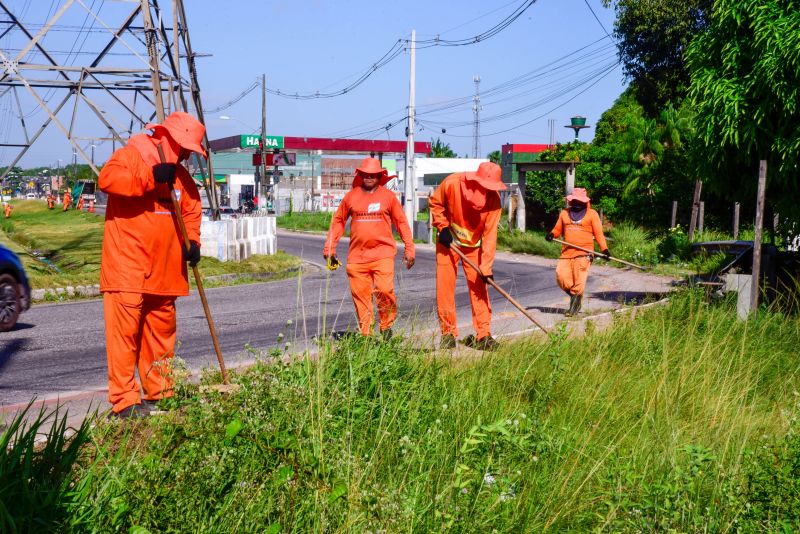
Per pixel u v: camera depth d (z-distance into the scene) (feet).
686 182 92.48
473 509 10.59
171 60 79.05
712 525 11.30
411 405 14.84
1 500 8.93
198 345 27.53
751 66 32.71
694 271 57.77
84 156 71.20
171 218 15.98
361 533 9.80
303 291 47.50
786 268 35.55
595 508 12.43
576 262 35.17
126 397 15.58
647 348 22.90
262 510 10.04
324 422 12.70
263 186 180.86
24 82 69.77
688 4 118.21
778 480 12.11
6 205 190.80
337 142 224.94
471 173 24.70
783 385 21.89
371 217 23.94
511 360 19.40
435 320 24.71
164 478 10.04
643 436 16.02
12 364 24.49
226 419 11.87
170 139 16.05
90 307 39.88
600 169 100.53
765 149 32.91
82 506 9.72
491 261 24.68
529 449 13.02
